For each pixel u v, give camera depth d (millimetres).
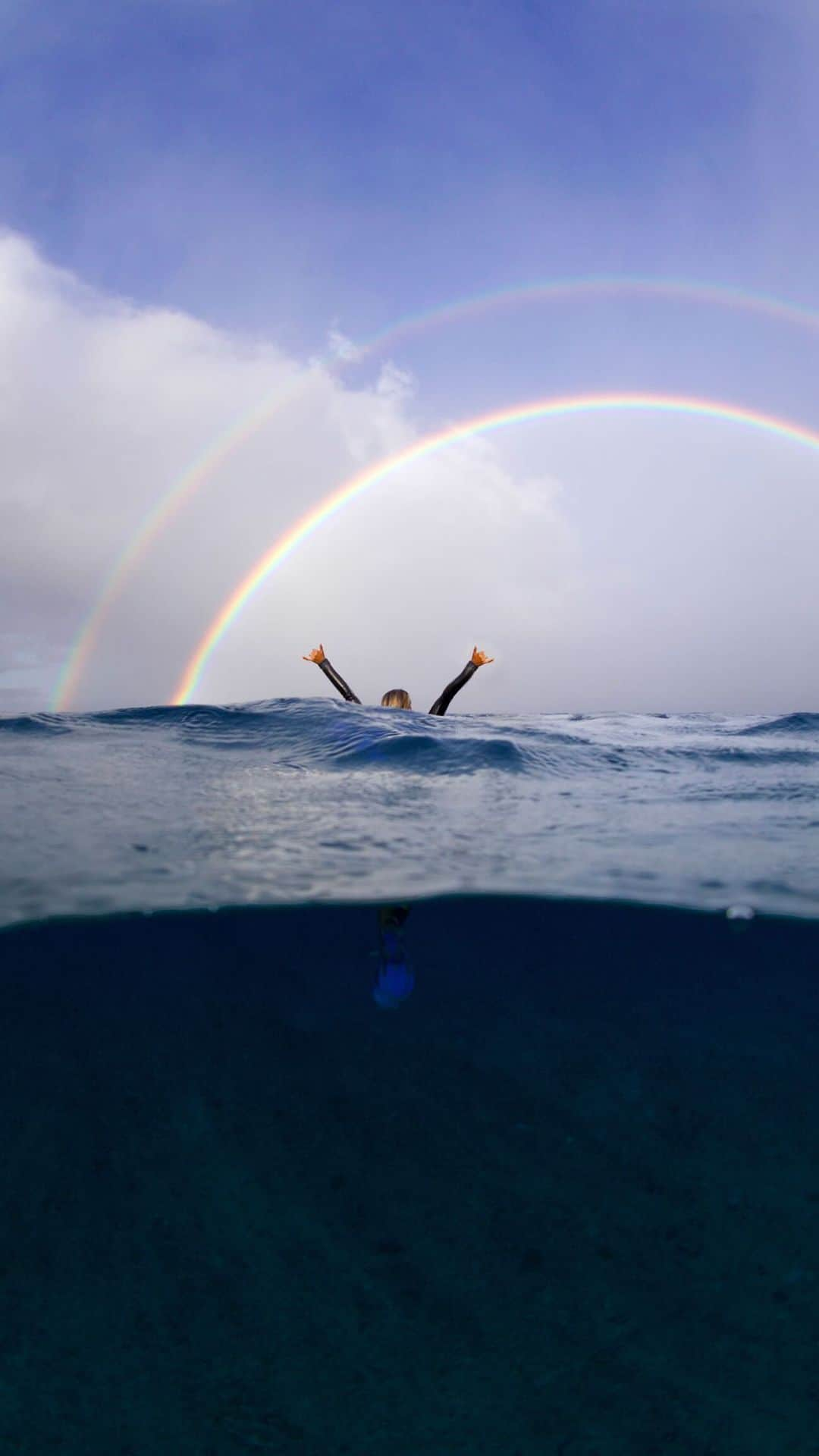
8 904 2900
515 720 9656
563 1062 2605
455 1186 2008
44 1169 2023
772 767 5734
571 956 3553
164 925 3232
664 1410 1402
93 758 5453
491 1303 1650
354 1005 3021
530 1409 1408
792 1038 2734
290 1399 1432
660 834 3887
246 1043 2701
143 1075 2471
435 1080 2500
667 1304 1631
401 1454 1321
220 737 6273
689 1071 2527
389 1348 1543
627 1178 2021
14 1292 1646
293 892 3111
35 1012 2836
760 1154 2088
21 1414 1380
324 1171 2059
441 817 4148
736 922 3227
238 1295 1667
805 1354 1507
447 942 3590
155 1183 1999
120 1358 1506
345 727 6465
